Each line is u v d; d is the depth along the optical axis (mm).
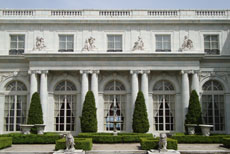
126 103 42188
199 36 43594
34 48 41719
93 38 42562
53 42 43188
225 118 42406
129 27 43531
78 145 26375
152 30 43562
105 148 29016
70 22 43219
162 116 42656
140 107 39062
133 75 41188
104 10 44000
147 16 43969
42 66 41125
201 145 32094
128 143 34094
